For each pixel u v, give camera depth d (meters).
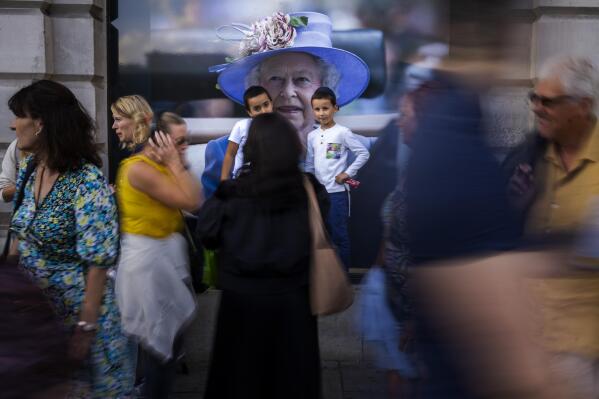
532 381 1.36
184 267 3.78
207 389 3.33
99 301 2.97
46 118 2.91
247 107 5.11
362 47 5.48
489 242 1.40
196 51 5.52
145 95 5.53
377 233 5.51
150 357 3.84
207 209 3.29
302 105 5.52
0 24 5.13
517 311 1.38
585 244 2.31
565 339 2.33
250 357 3.23
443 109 1.48
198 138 5.56
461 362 1.40
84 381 2.99
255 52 5.40
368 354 5.19
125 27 5.50
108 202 2.99
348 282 3.35
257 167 3.24
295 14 5.43
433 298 1.43
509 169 1.56
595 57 4.93
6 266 2.02
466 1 1.48
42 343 1.73
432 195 1.44
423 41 5.39
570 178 2.48
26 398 1.60
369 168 5.45
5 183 4.89
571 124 2.49
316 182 3.43
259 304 3.21
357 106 5.51
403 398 1.74
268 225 3.21
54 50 5.25
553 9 4.95
